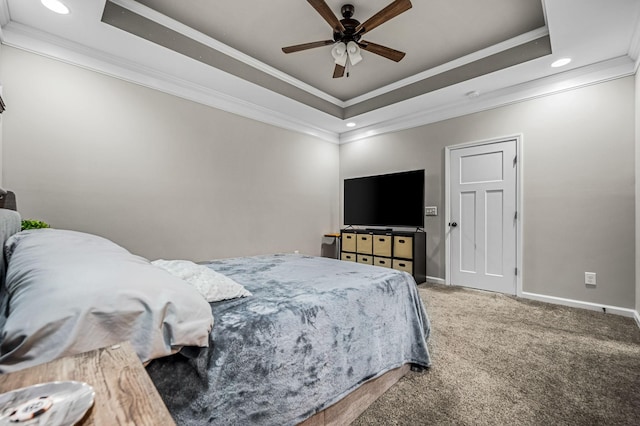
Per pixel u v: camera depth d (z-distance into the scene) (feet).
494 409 4.66
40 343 2.03
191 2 7.82
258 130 13.10
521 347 6.73
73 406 1.38
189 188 10.82
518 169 10.78
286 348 3.59
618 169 8.93
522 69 9.57
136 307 2.47
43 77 7.87
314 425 3.91
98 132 8.77
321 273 6.04
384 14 6.86
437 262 12.98
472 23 8.55
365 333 4.73
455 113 12.41
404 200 13.32
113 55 8.82
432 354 6.43
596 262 9.29
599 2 6.57
